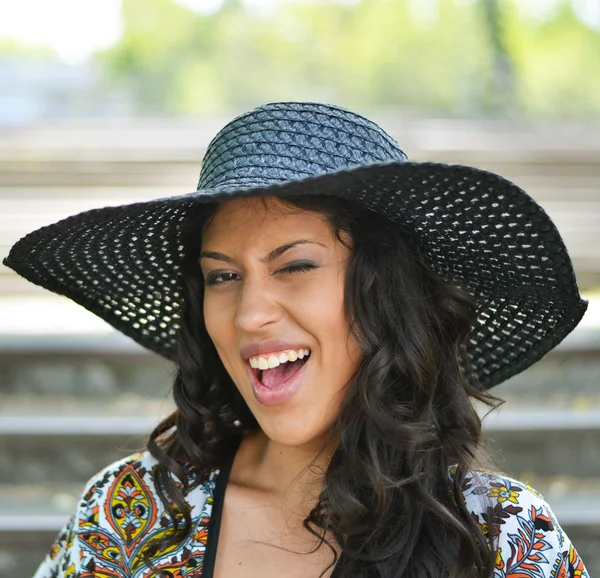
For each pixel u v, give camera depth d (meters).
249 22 17.25
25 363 3.29
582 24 14.98
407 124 6.24
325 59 17.14
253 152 1.32
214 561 1.44
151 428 2.94
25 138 5.87
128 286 1.60
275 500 1.48
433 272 1.45
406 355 1.40
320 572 1.40
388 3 16.64
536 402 3.25
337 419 1.41
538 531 1.37
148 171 5.42
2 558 2.62
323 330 1.34
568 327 1.46
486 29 12.45
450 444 1.45
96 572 1.47
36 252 1.46
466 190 1.25
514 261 1.38
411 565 1.35
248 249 1.33
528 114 12.54
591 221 4.68
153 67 16.84
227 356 1.43
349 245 1.36
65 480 2.96
